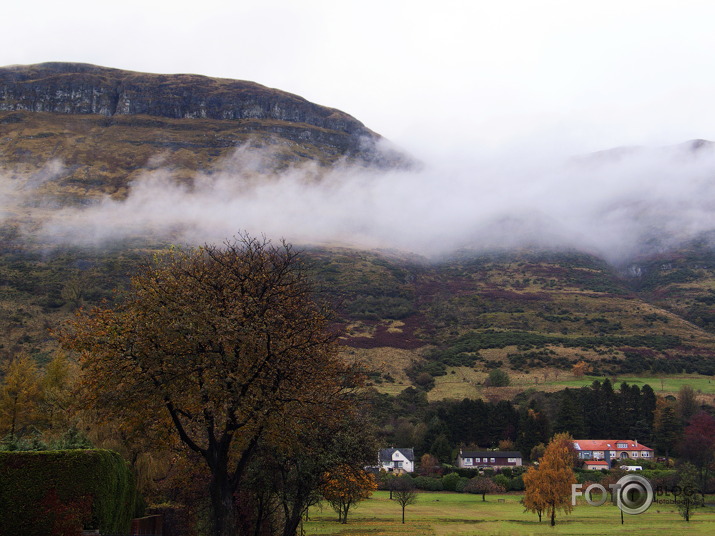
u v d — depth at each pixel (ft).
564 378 474.90
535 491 183.93
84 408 69.21
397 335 606.96
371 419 95.76
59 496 56.95
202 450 65.82
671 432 335.67
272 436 68.69
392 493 266.98
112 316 67.41
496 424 371.15
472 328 636.07
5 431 135.03
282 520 109.29
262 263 74.23
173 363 62.23
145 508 95.81
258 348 63.82
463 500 264.93
